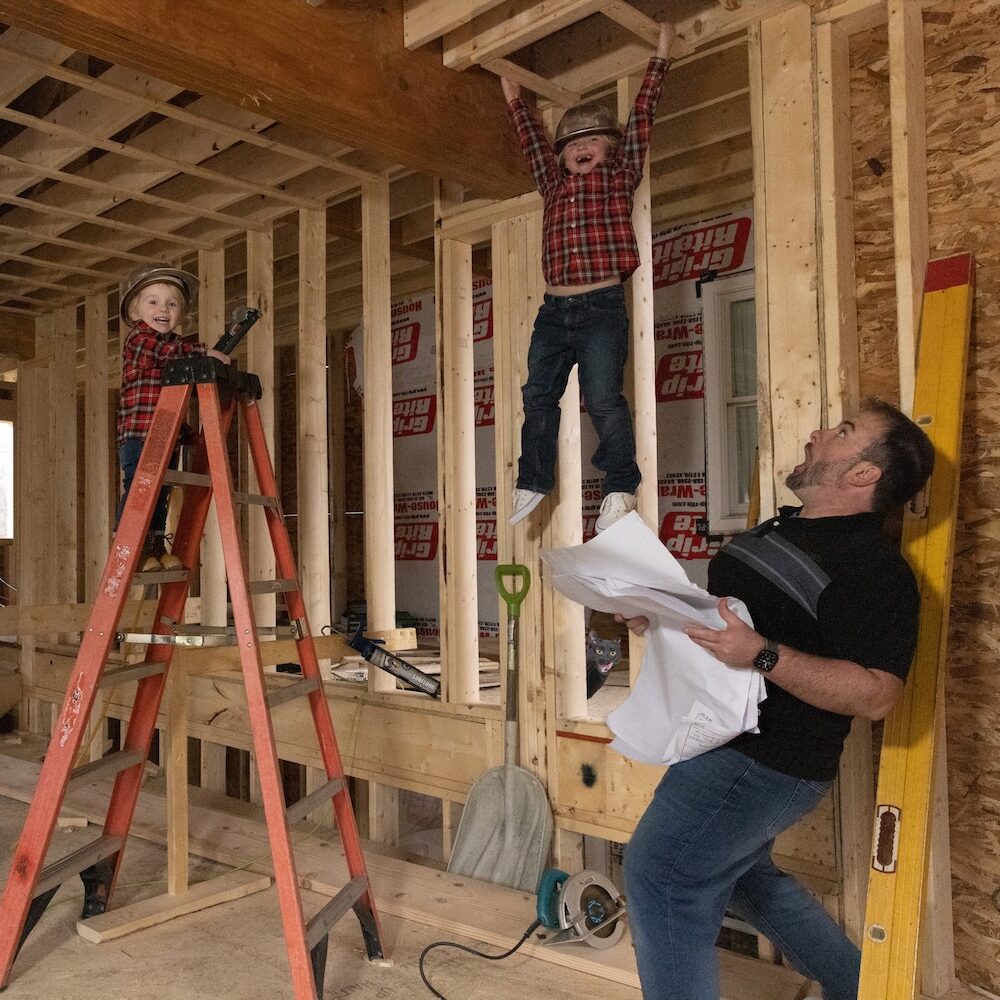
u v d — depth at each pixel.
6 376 7.59
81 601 7.12
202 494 2.89
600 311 2.62
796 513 2.03
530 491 2.76
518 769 3.11
